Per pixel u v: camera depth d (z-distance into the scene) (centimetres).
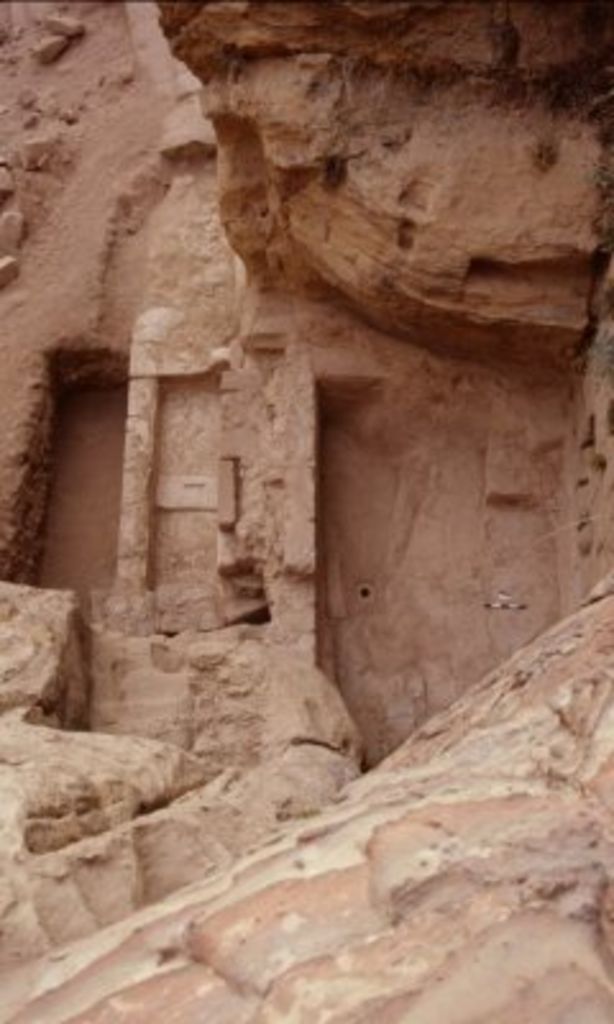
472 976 173
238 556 804
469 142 690
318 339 820
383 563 816
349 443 849
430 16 658
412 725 763
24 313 1086
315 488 794
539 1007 167
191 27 670
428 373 810
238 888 227
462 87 693
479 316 733
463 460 826
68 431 1098
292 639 752
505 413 805
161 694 632
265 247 797
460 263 705
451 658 779
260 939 199
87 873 308
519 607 773
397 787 257
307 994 179
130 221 1178
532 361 780
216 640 723
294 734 591
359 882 207
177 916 227
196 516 930
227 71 695
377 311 780
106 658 646
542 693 285
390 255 721
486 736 272
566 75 681
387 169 694
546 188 689
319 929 196
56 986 220
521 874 192
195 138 1185
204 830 354
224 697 628
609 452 675
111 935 236
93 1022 196
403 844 213
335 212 725
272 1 650
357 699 776
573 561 755
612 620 303
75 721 568
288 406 805
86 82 1377
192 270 1051
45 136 1270
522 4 658
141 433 938
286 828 266
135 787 379
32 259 1155
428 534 814
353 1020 170
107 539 1034
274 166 710
